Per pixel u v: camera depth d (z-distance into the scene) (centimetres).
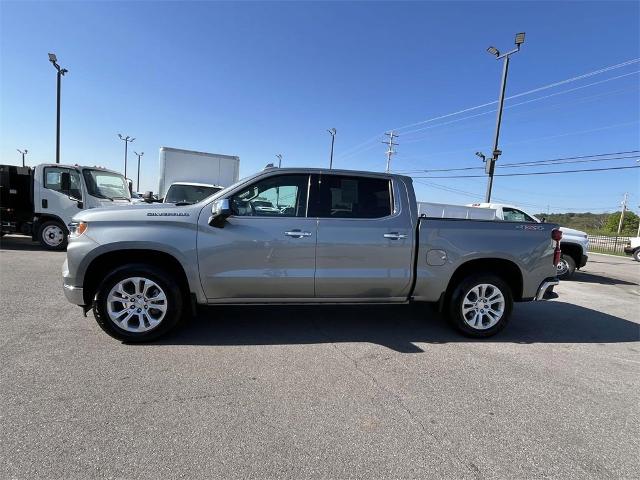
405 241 462
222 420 283
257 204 448
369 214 463
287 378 354
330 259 447
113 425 271
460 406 318
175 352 401
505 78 2062
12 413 280
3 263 848
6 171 1059
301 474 231
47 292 609
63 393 310
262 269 436
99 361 372
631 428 296
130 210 427
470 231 478
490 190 2142
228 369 367
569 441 277
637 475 243
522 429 289
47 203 1052
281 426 279
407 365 395
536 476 239
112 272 410
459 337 488
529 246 489
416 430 282
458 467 244
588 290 942
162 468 231
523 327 554
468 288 477
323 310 580
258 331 477
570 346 480
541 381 372
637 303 799
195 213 428
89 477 221
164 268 431
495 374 383
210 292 435
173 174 1348
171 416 285
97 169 1125
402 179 478
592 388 362
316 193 456
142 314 419
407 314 576
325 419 290
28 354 381
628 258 2412
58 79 1911
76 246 408
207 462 238
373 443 264
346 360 400
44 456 236
